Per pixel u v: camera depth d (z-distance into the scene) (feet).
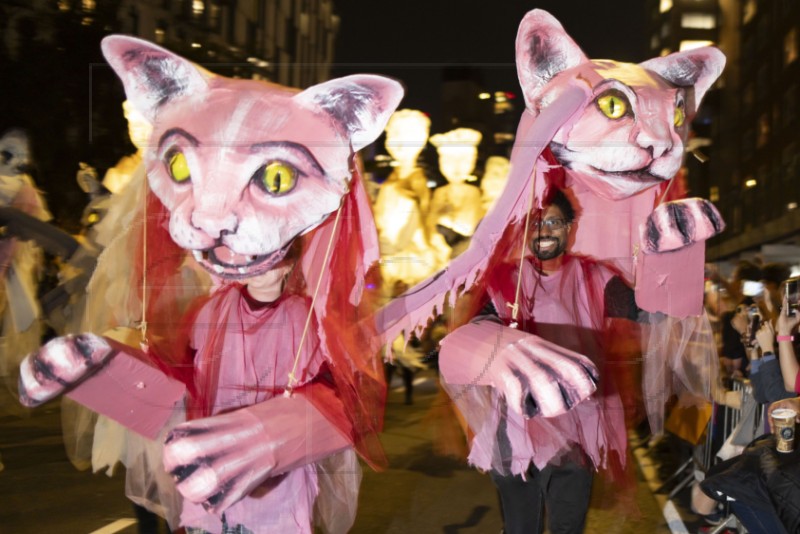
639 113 13.20
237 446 10.66
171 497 12.41
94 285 12.80
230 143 11.43
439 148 15.79
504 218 13.21
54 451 23.39
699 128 15.42
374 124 11.85
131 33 23.21
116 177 14.44
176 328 12.29
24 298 22.00
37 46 26.94
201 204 11.37
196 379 11.88
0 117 25.62
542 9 13.60
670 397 15.23
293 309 12.03
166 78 11.80
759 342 15.10
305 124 11.66
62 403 14.01
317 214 11.73
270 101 11.67
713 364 14.79
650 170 13.38
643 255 13.70
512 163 13.32
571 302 13.79
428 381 27.96
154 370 11.44
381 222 16.47
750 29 19.94
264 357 11.81
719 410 19.06
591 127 13.20
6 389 24.91
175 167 11.61
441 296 13.28
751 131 21.42
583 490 13.00
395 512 18.84
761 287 19.15
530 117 13.82
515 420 12.69
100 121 14.16
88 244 14.76
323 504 12.22
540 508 13.08
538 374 11.30
